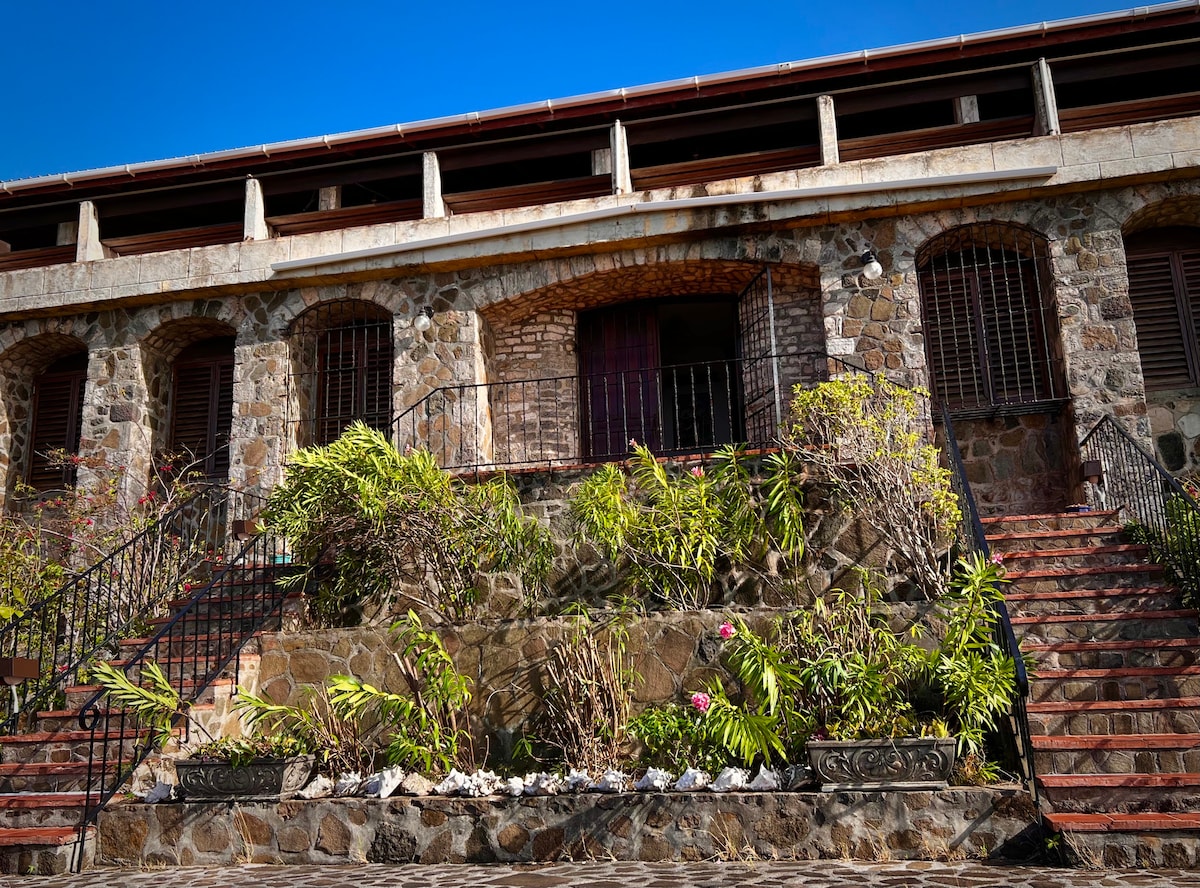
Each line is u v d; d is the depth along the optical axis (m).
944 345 9.72
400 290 10.05
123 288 10.39
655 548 7.06
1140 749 5.07
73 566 9.43
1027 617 6.21
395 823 5.49
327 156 10.84
